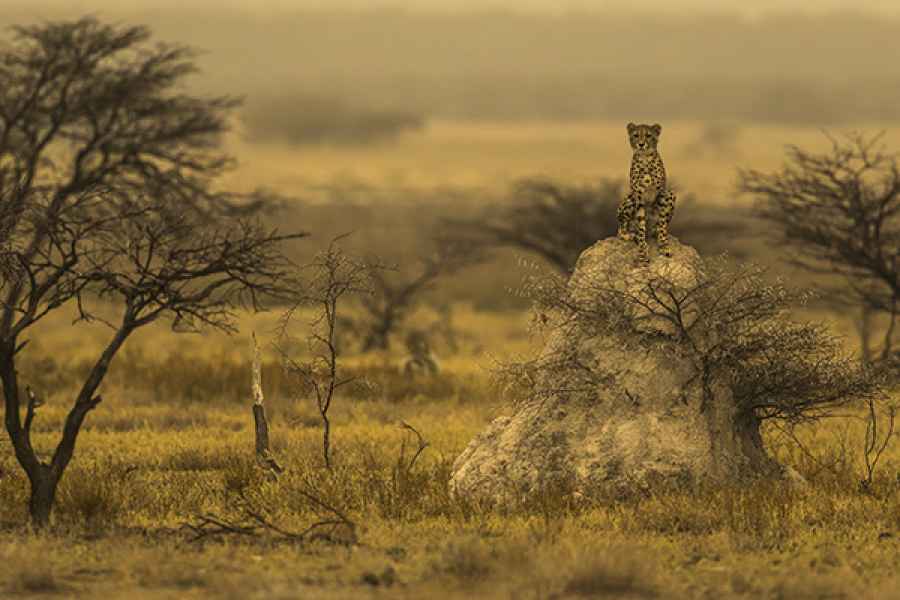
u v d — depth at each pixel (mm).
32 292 49156
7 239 50250
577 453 53844
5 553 41656
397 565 41781
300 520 49125
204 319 50500
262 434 65562
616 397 54438
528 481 53625
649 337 55000
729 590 38625
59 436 76375
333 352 61469
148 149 133750
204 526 47531
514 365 58094
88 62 128750
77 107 129000
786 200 119062
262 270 50375
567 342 56125
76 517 48844
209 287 50219
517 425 55562
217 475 61812
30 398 48531
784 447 69500
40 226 50156
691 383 54406
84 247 49938
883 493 55969
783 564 42156
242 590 37344
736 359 55969
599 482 52469
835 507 51281
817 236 117688
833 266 118938
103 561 41812
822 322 58562
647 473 52250
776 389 57188
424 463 64625
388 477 58625
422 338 158125
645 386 54219
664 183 56906
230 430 80250
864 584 39188
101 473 57094
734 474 54156
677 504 49250
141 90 131500
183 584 39312
